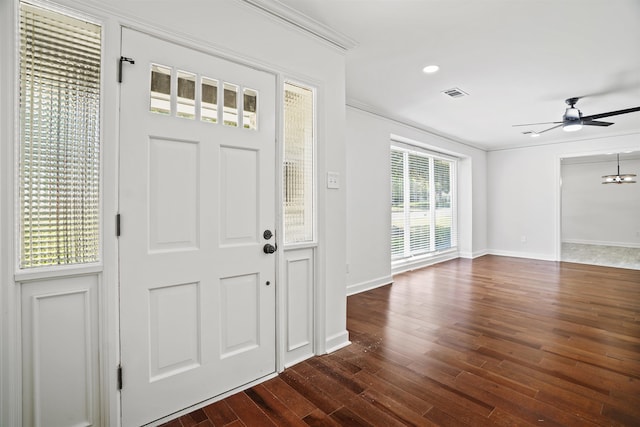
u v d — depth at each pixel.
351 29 2.33
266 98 2.05
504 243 6.93
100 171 1.48
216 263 1.83
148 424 1.61
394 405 1.77
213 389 1.83
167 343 1.67
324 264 2.40
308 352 2.34
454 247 6.60
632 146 5.38
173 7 1.66
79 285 1.45
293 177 2.25
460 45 2.56
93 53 1.47
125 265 1.54
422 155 5.75
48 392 1.38
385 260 4.55
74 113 1.43
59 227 1.40
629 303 3.55
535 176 6.48
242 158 1.94
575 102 3.78
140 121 1.57
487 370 2.13
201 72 1.77
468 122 4.84
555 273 5.11
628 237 8.28
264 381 2.01
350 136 4.07
